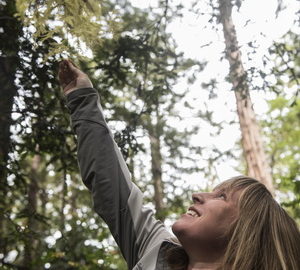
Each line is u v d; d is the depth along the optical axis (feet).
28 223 17.42
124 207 6.87
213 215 5.89
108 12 8.73
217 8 16.33
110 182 6.98
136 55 16.65
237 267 5.57
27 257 21.68
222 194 6.26
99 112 7.59
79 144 7.38
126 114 18.70
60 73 7.89
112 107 18.76
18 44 13.65
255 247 5.68
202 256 5.85
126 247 6.74
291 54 16.92
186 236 5.86
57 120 16.49
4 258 18.11
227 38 16.84
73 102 7.64
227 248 5.72
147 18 21.25
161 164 35.45
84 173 7.22
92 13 8.49
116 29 8.75
